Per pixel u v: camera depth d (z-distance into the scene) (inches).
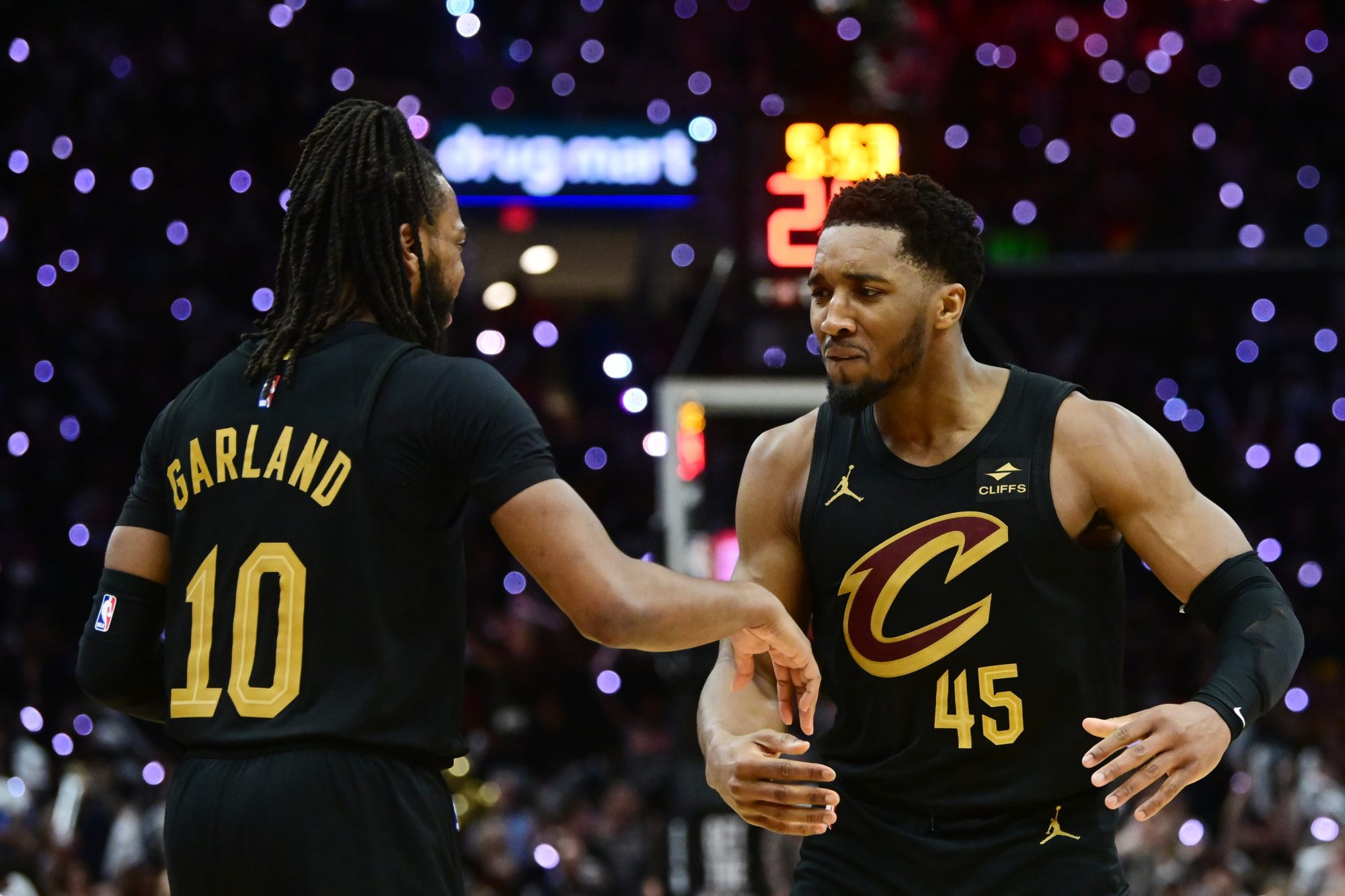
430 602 215.9
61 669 887.1
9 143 1151.6
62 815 730.8
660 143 675.4
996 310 751.1
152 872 631.2
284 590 211.6
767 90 1154.7
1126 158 1331.2
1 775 743.1
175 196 1169.4
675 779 530.3
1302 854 753.0
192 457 221.5
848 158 565.9
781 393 562.6
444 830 214.7
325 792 205.6
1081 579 255.9
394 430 213.6
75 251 1131.3
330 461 213.5
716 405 561.9
